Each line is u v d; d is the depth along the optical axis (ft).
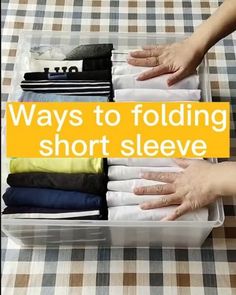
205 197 2.49
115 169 2.61
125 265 2.74
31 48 3.06
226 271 2.71
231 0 2.93
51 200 2.49
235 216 2.88
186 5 3.82
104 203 2.56
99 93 2.81
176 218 2.47
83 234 2.61
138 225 2.41
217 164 2.58
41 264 2.75
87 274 2.71
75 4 3.82
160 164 2.66
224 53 3.53
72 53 3.01
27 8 3.79
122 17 3.76
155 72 2.88
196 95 2.82
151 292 2.65
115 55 3.01
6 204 2.53
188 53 2.93
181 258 2.76
